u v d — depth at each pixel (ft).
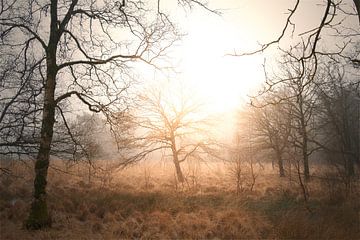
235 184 82.89
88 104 37.55
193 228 40.24
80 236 33.63
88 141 46.34
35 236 32.09
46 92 36.27
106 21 36.96
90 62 37.19
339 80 48.29
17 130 35.73
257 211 49.42
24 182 57.72
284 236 36.35
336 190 57.06
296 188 69.82
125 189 72.28
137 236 37.01
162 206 49.16
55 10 36.81
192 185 81.41
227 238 37.47
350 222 41.09
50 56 36.47
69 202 46.55
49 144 36.04
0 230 33.14
